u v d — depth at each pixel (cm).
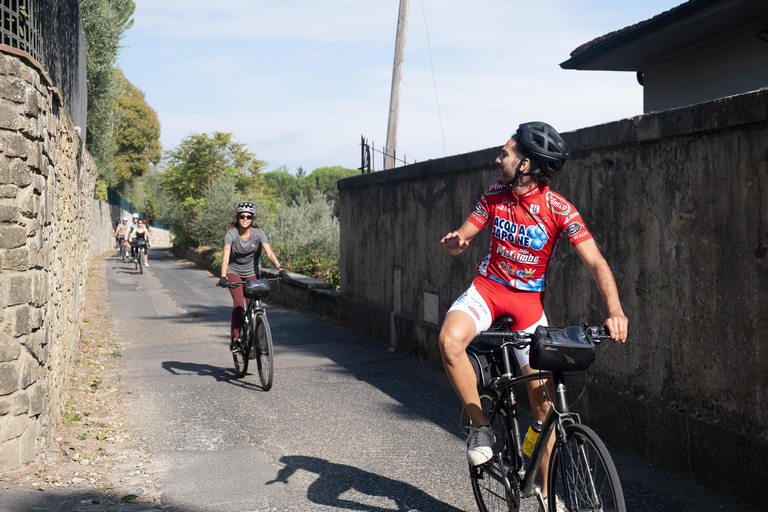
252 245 764
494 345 360
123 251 3112
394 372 782
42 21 594
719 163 409
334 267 1758
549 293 594
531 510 393
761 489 376
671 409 446
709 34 1016
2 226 440
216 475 462
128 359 885
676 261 445
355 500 416
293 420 596
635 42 1066
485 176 683
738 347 397
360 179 1041
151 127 6297
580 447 279
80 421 588
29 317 456
